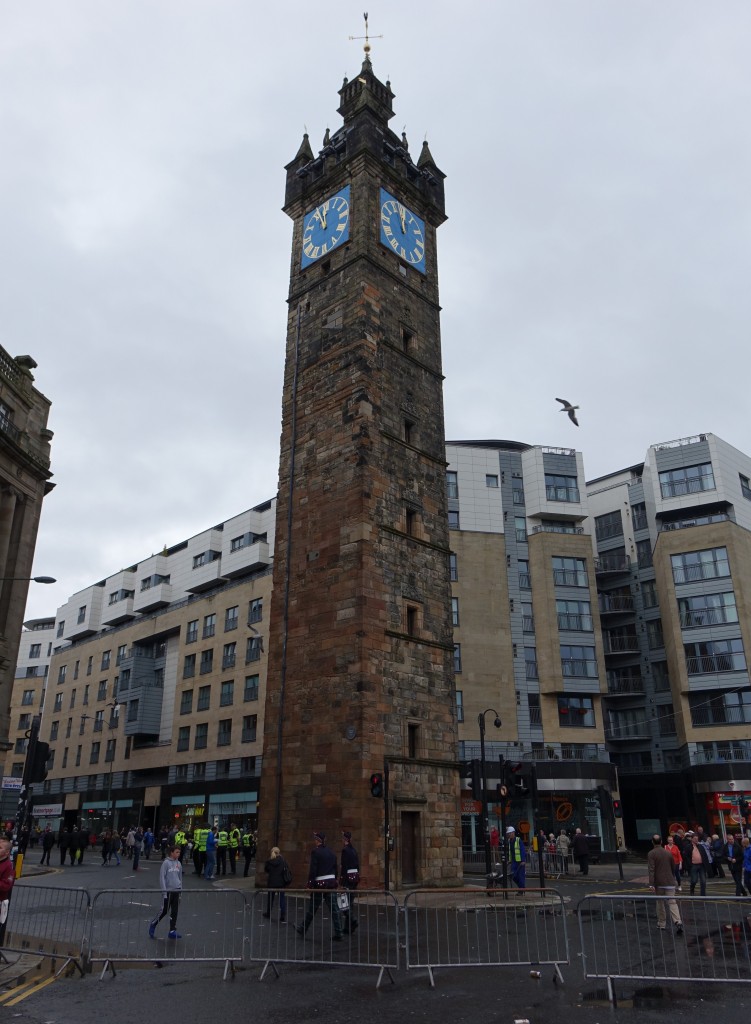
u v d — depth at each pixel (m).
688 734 59.19
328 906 18.08
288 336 39.47
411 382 37.19
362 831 27.39
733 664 58.81
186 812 63.47
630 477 75.06
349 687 29.56
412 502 34.56
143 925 19.83
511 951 15.61
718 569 61.53
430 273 41.59
